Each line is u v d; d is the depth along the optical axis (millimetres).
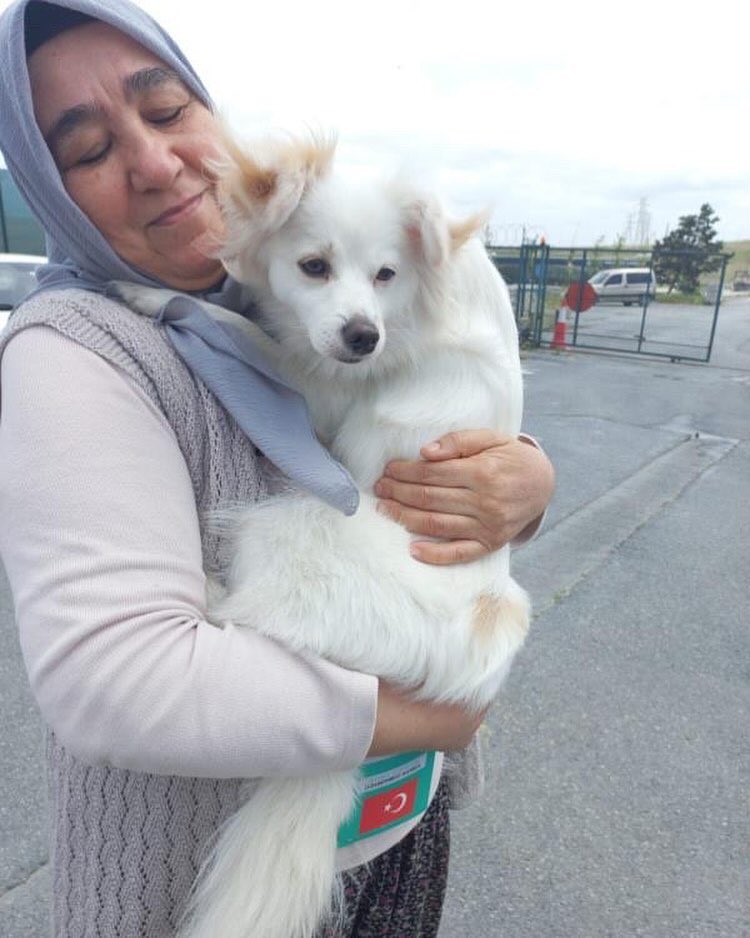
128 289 1262
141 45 1251
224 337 1162
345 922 1269
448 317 1505
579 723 3180
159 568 965
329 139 1578
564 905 2383
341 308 1472
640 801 2783
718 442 7859
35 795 2646
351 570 1202
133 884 1062
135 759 907
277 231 1553
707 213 40688
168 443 1069
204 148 1360
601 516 5500
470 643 1226
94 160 1256
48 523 932
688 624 3996
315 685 1016
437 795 1466
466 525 1314
